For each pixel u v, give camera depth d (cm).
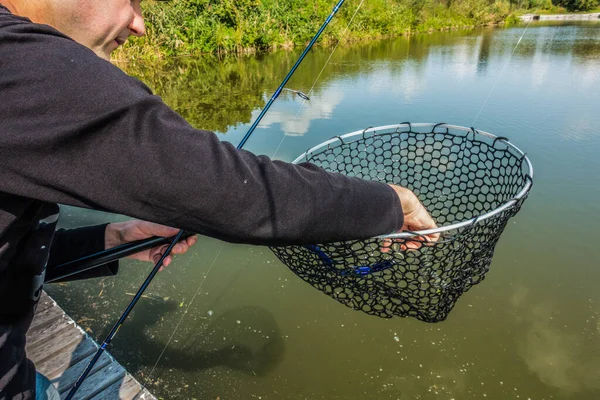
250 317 261
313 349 241
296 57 1200
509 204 80
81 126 46
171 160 48
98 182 48
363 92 680
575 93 611
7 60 45
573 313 249
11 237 55
